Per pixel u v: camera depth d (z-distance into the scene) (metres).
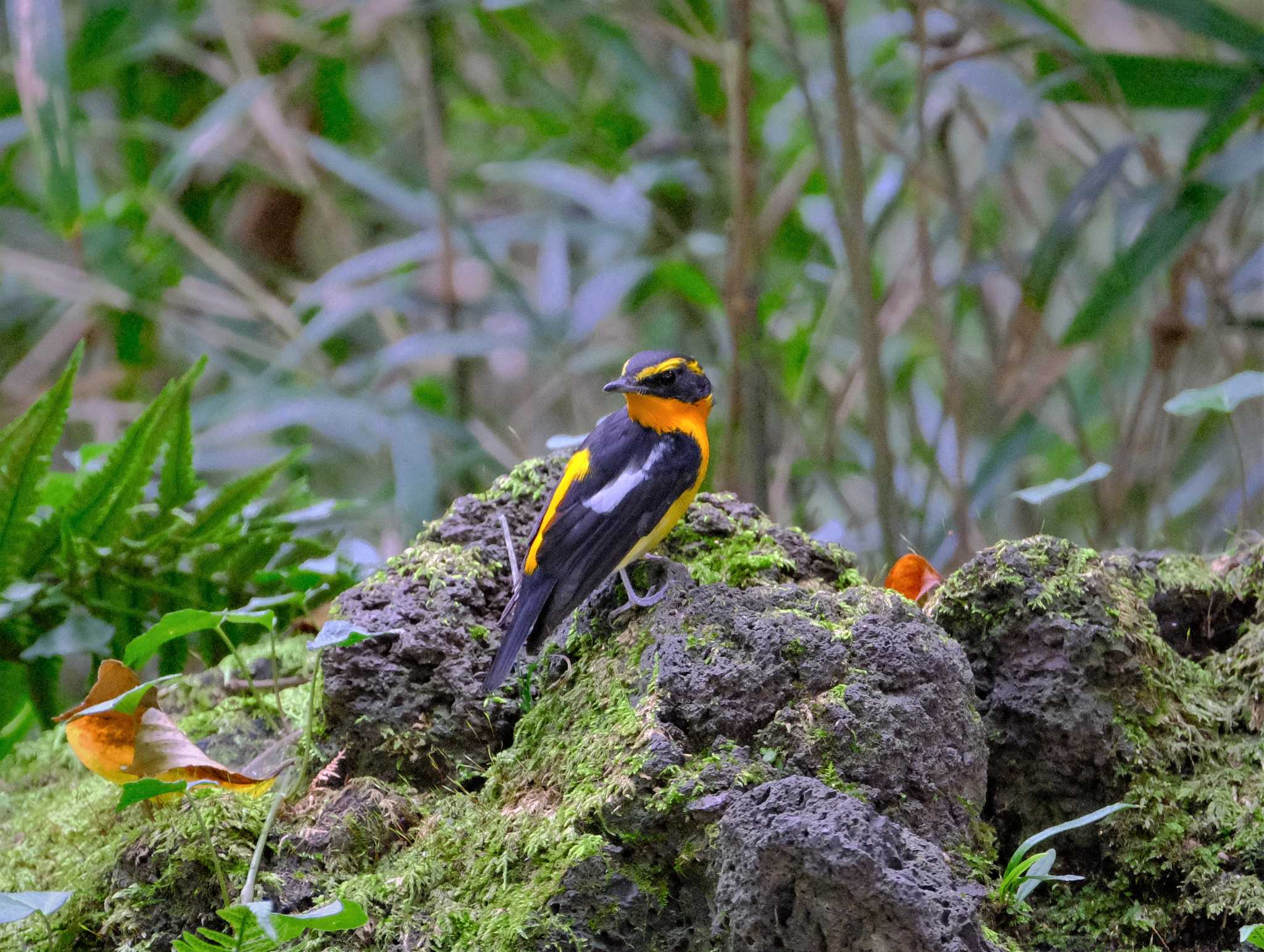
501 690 5.96
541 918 4.84
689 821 4.87
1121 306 9.14
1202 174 9.14
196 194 15.84
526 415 14.54
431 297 13.42
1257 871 5.17
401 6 13.15
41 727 8.35
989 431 11.23
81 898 5.44
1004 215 13.89
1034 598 5.63
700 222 14.90
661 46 14.79
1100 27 15.12
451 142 16.11
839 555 6.56
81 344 7.70
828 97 13.33
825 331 11.68
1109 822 5.44
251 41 15.12
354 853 5.42
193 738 6.82
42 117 9.35
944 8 10.14
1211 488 12.41
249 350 13.89
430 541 6.61
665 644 5.42
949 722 5.19
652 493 6.01
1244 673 5.97
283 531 8.59
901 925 4.20
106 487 8.07
